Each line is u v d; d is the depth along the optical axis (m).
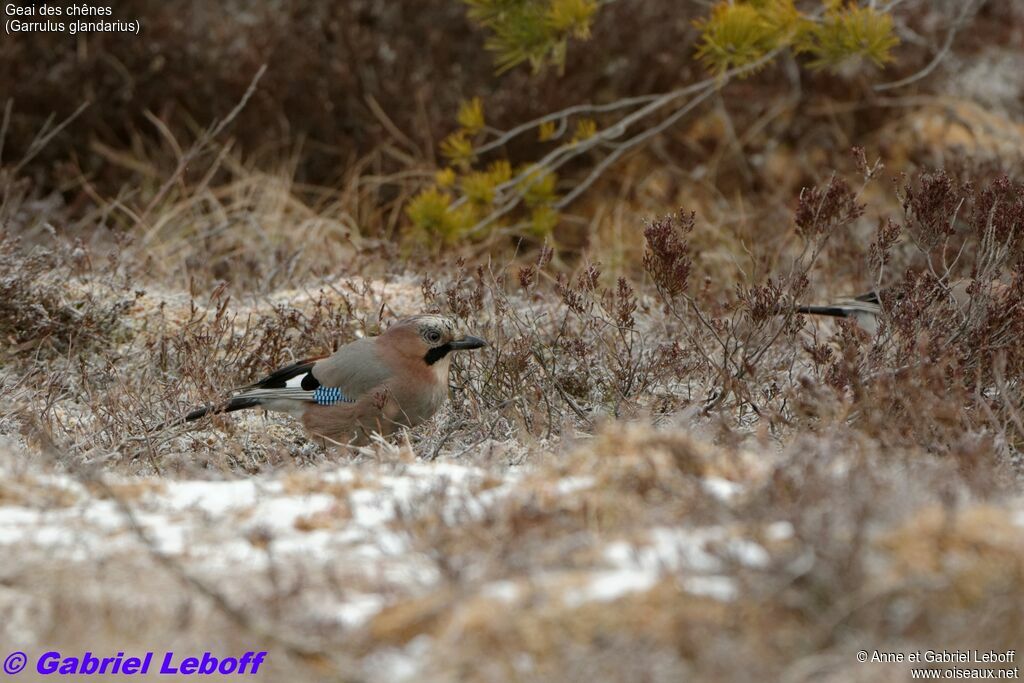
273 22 20.50
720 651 5.05
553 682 5.07
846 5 16.98
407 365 11.05
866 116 20.16
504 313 11.95
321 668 5.48
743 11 14.94
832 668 5.02
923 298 10.59
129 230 17.73
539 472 7.73
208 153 19.59
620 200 19.27
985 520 5.87
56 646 5.69
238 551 6.74
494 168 19.61
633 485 7.01
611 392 11.38
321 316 13.17
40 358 13.13
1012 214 10.80
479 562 6.18
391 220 18.66
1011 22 21.62
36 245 14.25
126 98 19.98
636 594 5.48
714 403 10.66
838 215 11.28
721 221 18.17
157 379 12.34
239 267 15.83
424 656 5.39
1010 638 5.15
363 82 20.41
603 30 20.39
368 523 7.18
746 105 20.38
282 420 12.22
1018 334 10.26
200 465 10.23
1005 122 20.30
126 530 7.06
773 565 5.45
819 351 10.78
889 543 5.67
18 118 19.39
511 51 15.81
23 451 10.02
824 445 7.76
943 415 8.87
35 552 6.71
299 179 19.91
